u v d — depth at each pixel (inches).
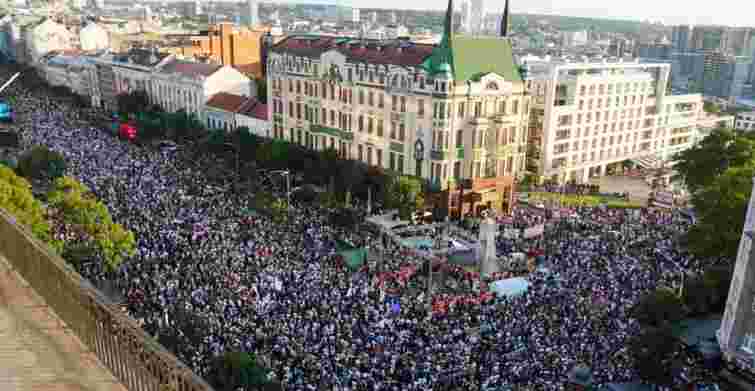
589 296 2207.2
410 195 3166.8
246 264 2269.9
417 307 2055.9
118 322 562.9
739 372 1779.0
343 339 1756.9
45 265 701.9
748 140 3634.4
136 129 4640.8
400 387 1533.0
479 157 3659.0
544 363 1701.5
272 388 1409.9
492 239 2603.3
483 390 1546.5
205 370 1505.9
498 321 1955.0
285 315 1867.6
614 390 1603.1
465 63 3582.7
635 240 2987.2
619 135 5260.8
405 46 3821.4
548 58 5433.1
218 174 3747.5
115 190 3107.8
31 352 629.0
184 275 2133.4
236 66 7647.6
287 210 3065.9
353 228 2977.4
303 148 4050.2
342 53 4042.8
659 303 1881.2
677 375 1660.9
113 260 2084.2
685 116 5959.6
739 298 1756.9
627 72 5413.4
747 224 1839.3
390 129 3794.3
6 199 1937.7
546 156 4640.8
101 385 585.6
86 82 6963.6
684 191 4635.8
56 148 3978.8
